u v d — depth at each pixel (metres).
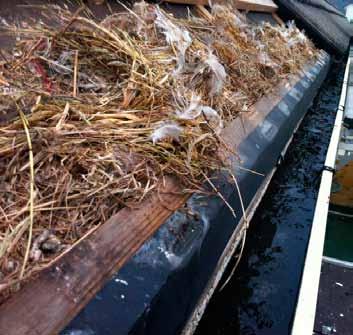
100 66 1.73
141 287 0.99
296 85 3.19
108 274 0.97
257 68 2.78
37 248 0.98
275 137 2.18
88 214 1.12
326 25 8.06
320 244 1.84
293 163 3.17
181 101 1.64
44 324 0.82
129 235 1.09
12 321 0.80
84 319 0.86
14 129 1.24
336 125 3.34
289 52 3.71
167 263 1.08
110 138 1.35
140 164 1.31
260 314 1.77
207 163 1.47
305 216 2.48
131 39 1.89
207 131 1.59
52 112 1.34
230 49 2.52
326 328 1.69
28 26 1.84
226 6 3.42
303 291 1.57
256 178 1.85
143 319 0.95
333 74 6.41
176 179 1.35
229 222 1.53
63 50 1.71
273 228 2.35
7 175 1.12
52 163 1.21
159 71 1.75
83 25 1.84
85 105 1.45
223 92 2.11
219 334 1.64
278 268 2.04
